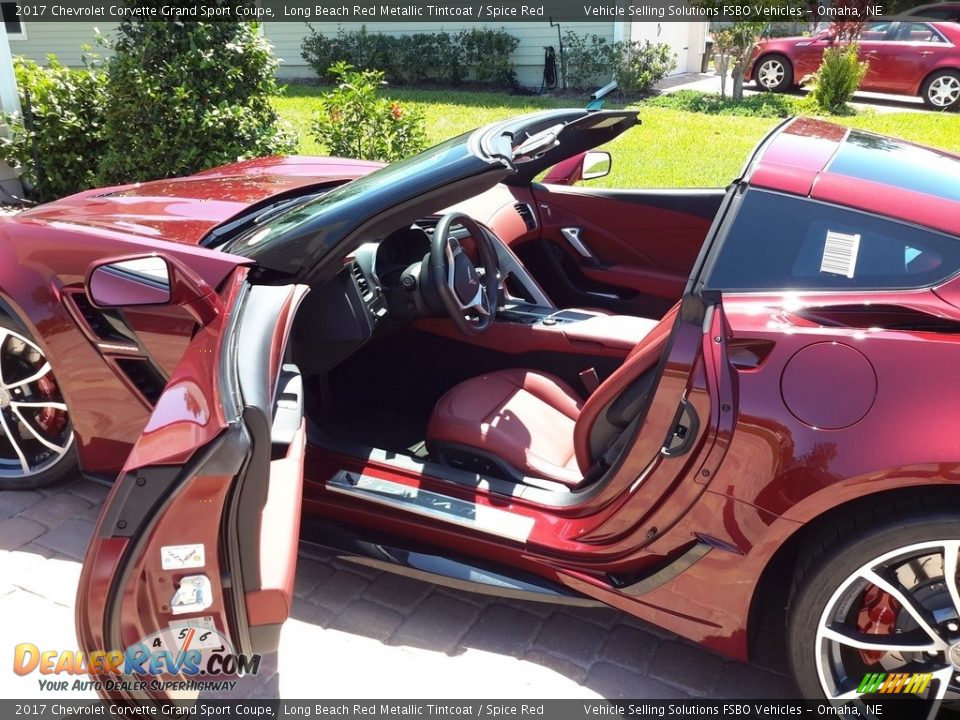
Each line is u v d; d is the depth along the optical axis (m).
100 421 2.81
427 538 2.56
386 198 2.47
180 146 6.66
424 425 3.31
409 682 2.39
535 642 2.56
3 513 3.14
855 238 2.03
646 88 14.05
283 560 1.96
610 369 3.13
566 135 3.60
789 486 1.93
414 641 2.56
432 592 2.79
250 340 2.11
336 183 3.62
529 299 3.41
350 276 2.78
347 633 2.59
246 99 6.90
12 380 3.05
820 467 1.89
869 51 13.02
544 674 2.43
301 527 2.72
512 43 14.42
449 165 2.49
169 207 3.22
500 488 2.53
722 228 2.14
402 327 3.34
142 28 6.73
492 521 2.45
